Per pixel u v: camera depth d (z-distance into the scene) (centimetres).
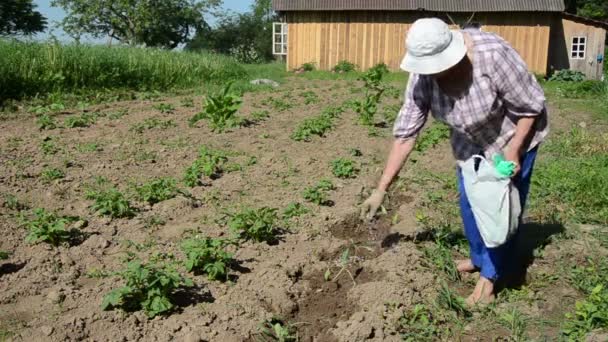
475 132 406
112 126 1029
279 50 3247
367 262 505
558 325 418
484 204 397
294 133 988
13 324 396
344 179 741
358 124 1141
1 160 755
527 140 412
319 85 2016
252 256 509
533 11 2556
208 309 420
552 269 499
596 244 544
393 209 649
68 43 1520
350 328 400
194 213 609
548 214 612
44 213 532
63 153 813
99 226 561
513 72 377
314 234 562
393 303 431
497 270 434
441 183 730
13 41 1386
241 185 704
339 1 2734
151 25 4203
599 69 2638
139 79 1645
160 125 1042
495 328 414
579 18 2614
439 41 359
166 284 406
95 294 432
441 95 399
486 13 2647
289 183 714
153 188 645
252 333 402
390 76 2431
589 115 1358
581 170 758
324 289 472
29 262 481
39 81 1319
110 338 384
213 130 1020
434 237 549
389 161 432
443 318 421
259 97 1553
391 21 2717
